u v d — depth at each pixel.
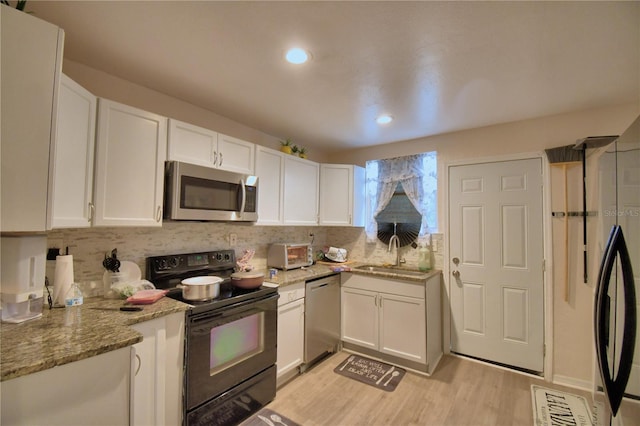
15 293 1.29
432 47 1.55
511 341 2.65
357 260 3.64
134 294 1.69
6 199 1.04
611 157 1.30
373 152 3.57
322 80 1.92
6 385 0.94
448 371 2.61
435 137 3.11
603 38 1.44
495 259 2.74
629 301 1.02
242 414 1.91
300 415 1.99
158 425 1.49
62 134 1.31
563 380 2.40
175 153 1.91
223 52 1.63
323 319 2.80
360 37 1.47
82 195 1.45
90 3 1.25
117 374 1.20
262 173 2.55
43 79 1.11
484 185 2.80
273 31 1.44
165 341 1.54
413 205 3.25
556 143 2.47
